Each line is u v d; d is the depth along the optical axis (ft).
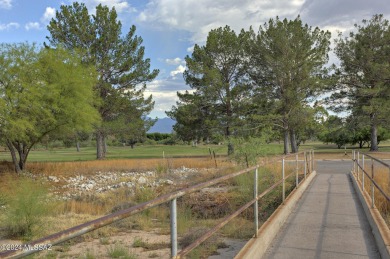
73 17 132.16
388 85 134.92
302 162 77.10
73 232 7.28
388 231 19.44
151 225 31.04
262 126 132.87
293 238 21.39
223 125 143.54
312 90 137.39
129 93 142.82
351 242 20.45
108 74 140.26
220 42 143.13
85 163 103.24
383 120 137.28
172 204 11.50
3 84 80.38
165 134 419.54
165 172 77.77
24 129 79.20
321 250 19.04
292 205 30.25
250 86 144.05
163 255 21.42
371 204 27.81
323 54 135.64
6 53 81.20
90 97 99.71
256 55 135.95
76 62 96.12
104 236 26.91
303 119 131.13
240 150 55.67
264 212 35.14
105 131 141.59
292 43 130.72
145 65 142.92
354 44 138.21
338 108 149.79
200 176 66.23
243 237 24.81
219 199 41.70
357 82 144.97
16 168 87.15
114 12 136.67
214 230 14.48
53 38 132.98
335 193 37.96
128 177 76.43
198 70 139.74
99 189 64.39
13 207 28.22
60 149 327.88
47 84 85.46
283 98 134.41
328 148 206.39
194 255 20.01
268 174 43.75
